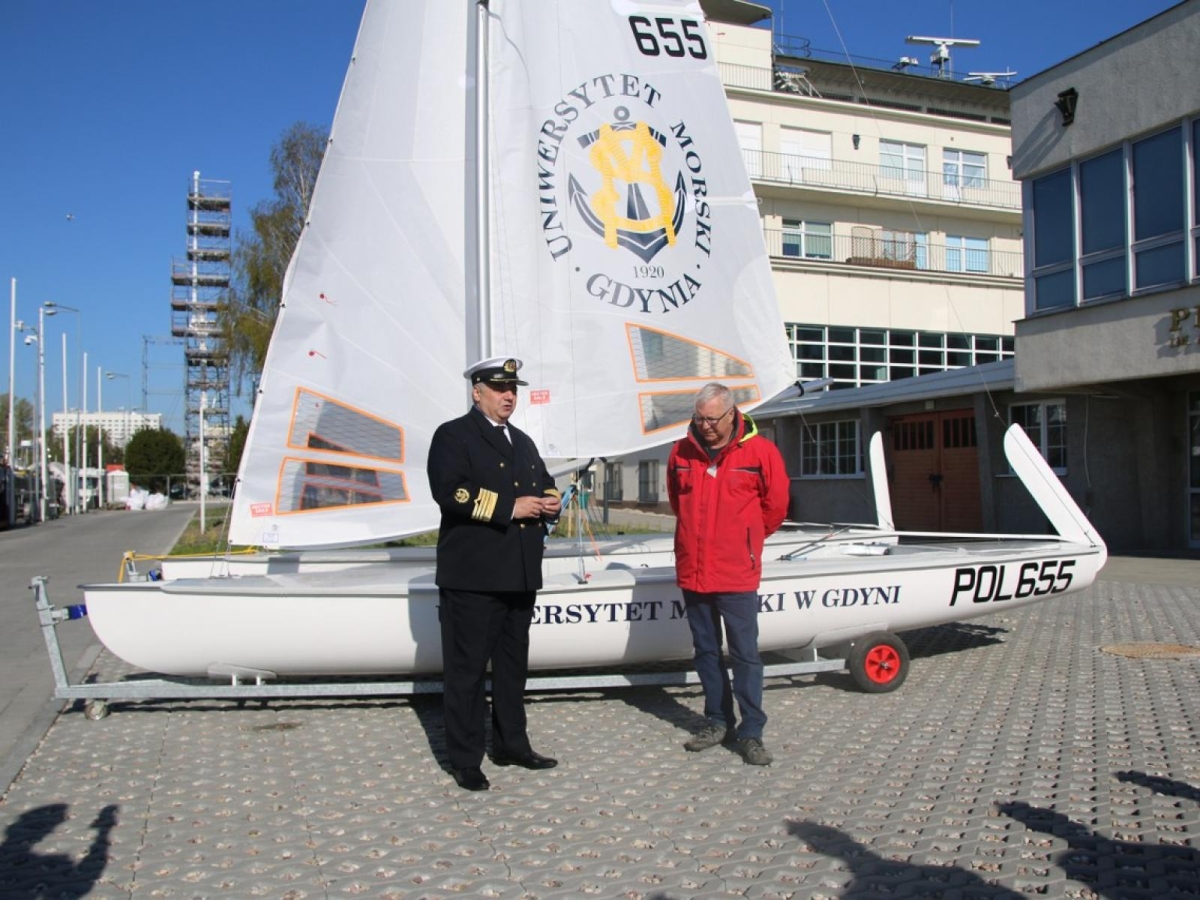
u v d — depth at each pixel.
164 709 5.13
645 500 26.06
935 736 4.53
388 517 5.40
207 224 50.16
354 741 4.54
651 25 5.73
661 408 5.66
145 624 4.71
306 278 5.29
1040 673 5.81
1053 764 4.08
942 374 16.53
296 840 3.31
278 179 29.20
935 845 3.23
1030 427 15.55
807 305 27.56
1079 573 5.90
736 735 4.46
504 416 4.11
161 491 79.06
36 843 3.30
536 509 3.93
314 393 5.31
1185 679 5.62
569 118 5.47
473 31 5.50
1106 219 12.86
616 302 5.55
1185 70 11.63
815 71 36.47
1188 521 13.24
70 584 11.52
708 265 5.85
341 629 4.74
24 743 4.45
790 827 3.40
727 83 30.77
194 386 50.09
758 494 4.34
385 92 5.40
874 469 7.34
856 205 30.81
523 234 5.33
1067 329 13.26
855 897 2.85
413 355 5.45
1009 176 33.00
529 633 4.61
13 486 31.97
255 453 5.23
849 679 5.70
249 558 5.97
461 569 3.88
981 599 5.61
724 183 5.93
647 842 3.28
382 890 2.91
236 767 4.14
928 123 31.97
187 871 3.06
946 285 28.98
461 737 3.86
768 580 5.09
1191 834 3.30
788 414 20.89
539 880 2.97
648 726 4.77
